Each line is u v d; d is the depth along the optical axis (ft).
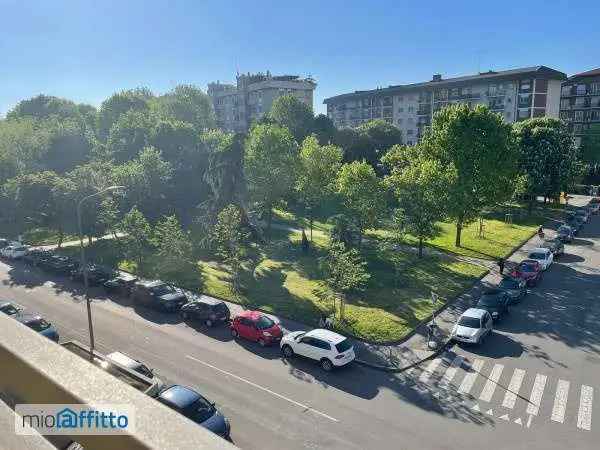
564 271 125.29
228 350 79.30
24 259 146.10
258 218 165.37
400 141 293.84
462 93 339.98
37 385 7.02
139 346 81.00
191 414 51.85
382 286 110.83
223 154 150.30
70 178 147.95
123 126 220.23
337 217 148.36
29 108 377.71
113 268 132.77
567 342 80.38
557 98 318.65
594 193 276.62
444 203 127.75
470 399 62.85
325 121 281.95
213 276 119.85
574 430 55.21
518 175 176.14
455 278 116.98
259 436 54.29
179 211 162.91
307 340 73.87
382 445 52.70
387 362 73.77
